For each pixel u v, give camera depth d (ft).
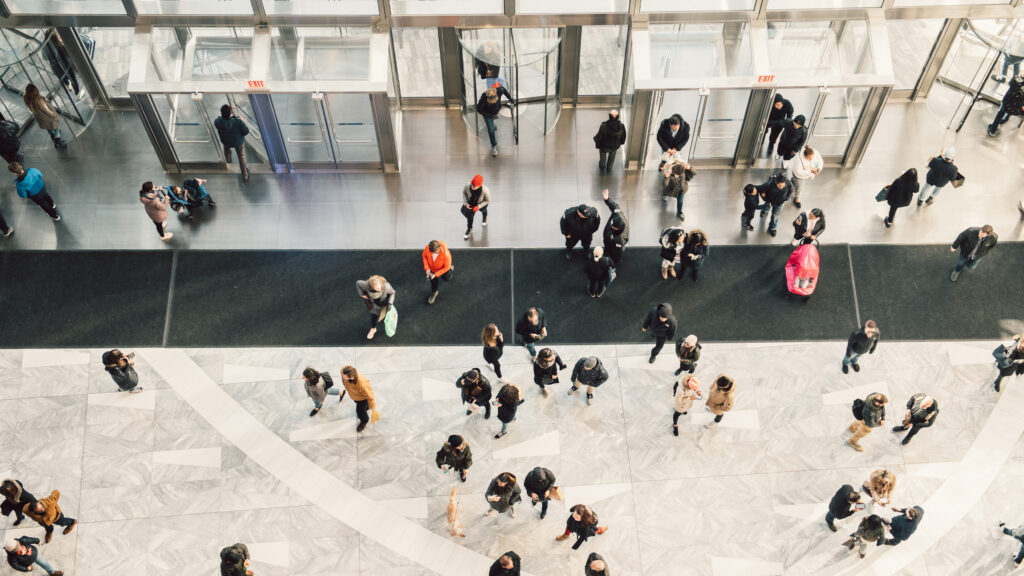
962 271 53.06
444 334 51.44
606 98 58.54
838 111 54.44
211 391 49.60
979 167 56.59
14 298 52.21
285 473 47.37
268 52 52.60
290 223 54.95
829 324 51.80
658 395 49.65
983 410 49.14
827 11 53.01
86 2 52.16
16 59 54.24
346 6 52.26
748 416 49.01
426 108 58.49
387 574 44.88
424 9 52.47
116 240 54.19
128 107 58.59
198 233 54.49
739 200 55.98
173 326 51.60
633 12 52.75
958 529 45.93
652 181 56.44
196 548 45.44
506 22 53.16
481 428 48.52
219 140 55.47
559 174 56.59
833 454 47.98
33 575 44.91
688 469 47.60
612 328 51.62
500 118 57.77
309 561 45.16
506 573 40.65
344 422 48.75
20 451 47.78
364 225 54.90
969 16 53.52
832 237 54.44
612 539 45.70
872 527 42.65
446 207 55.47
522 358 50.70
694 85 51.60
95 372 50.11
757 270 53.47
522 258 53.72
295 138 54.90
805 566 45.19
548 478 42.29
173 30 53.16
